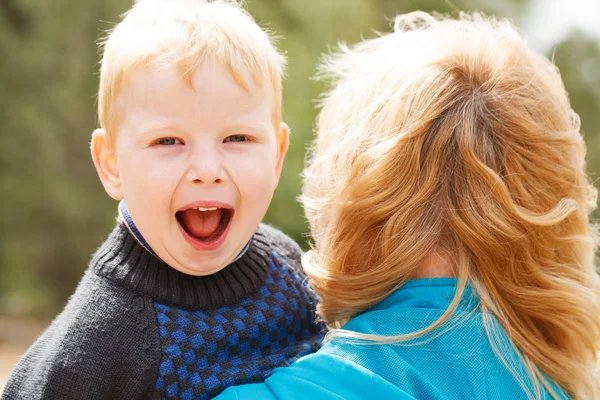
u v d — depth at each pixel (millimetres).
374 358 1063
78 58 8352
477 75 1178
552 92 1201
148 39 1206
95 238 8719
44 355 1180
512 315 1113
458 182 1119
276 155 1341
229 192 1216
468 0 8430
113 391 1152
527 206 1117
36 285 9016
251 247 1366
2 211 8555
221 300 1268
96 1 8195
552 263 1137
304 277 1425
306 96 6449
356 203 1146
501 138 1129
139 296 1207
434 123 1141
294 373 1073
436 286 1120
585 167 1276
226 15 1283
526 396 1060
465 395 1033
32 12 8406
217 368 1212
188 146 1196
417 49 1232
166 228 1202
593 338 1153
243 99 1220
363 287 1153
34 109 8375
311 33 6891
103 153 1289
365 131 1185
